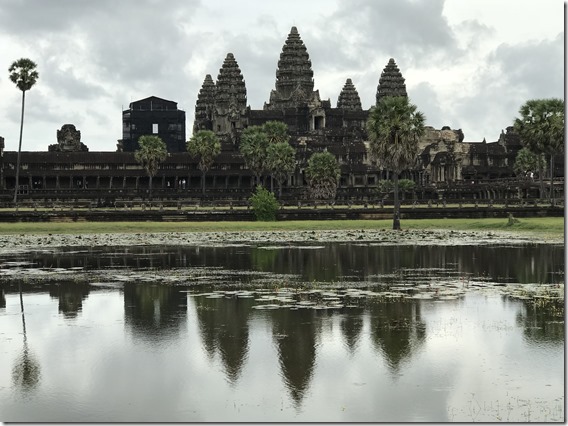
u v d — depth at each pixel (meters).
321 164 167.00
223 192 174.38
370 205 136.12
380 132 101.44
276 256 64.50
